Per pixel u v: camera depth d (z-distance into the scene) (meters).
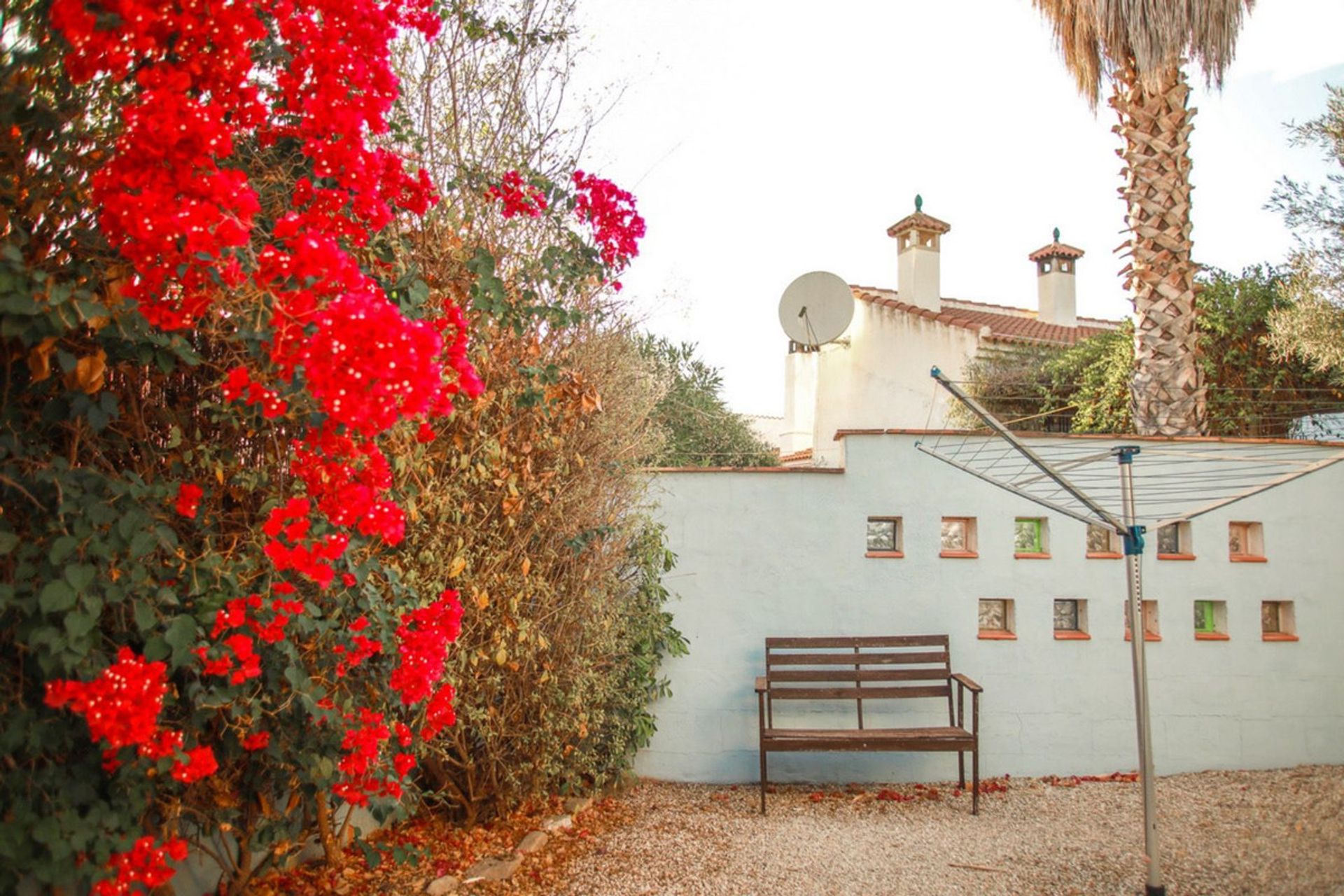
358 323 2.32
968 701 6.34
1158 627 6.42
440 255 4.25
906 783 6.20
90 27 2.22
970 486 6.46
